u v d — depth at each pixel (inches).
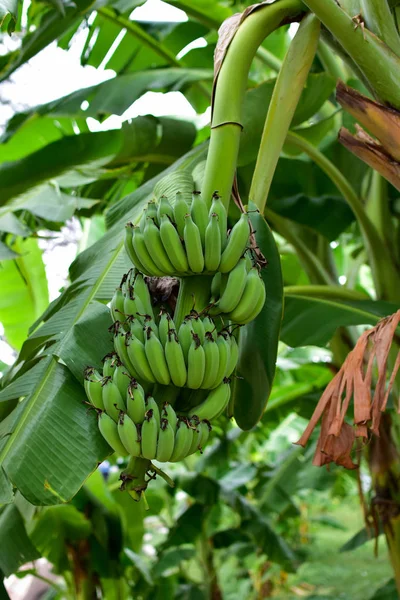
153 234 59.6
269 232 71.1
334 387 68.4
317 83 102.8
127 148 117.7
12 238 148.8
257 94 100.7
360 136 73.5
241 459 350.9
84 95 125.0
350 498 524.7
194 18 133.2
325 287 114.6
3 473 60.2
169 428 55.6
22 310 158.2
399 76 69.6
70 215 115.3
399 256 121.6
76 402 65.6
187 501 250.2
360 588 353.4
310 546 447.5
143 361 58.3
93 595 169.6
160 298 65.8
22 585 326.0
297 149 128.4
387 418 127.0
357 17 69.9
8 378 83.8
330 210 129.8
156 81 123.2
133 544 206.1
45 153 115.3
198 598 224.5
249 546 266.2
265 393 71.1
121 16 129.3
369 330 68.9
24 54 108.5
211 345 58.1
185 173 75.7
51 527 164.4
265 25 68.7
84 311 74.8
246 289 60.9
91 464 61.0
